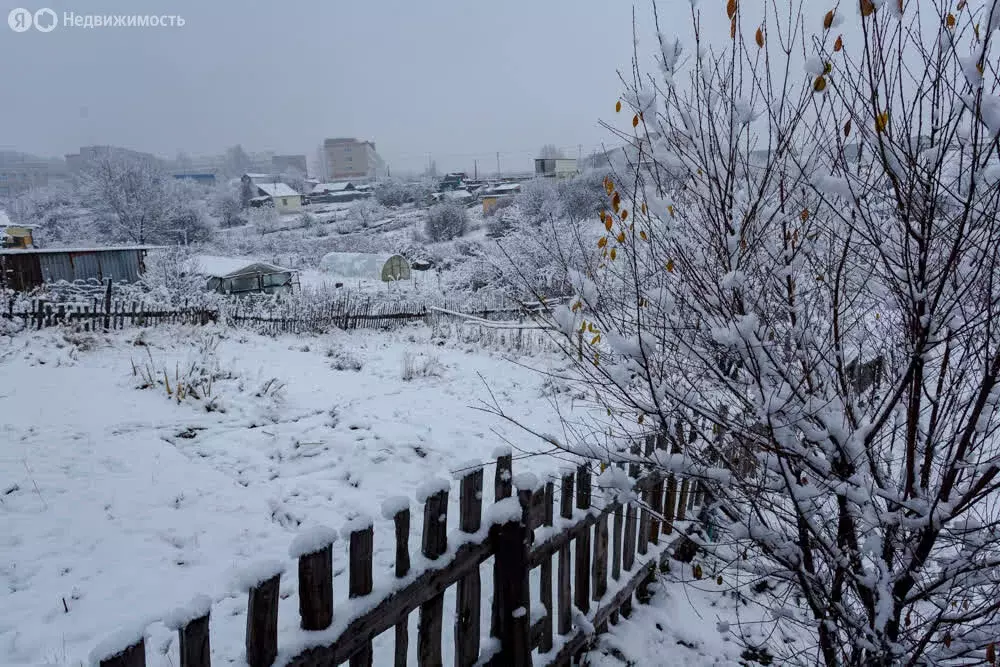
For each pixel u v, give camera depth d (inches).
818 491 86.0
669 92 83.0
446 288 976.3
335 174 6008.9
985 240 69.7
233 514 178.5
